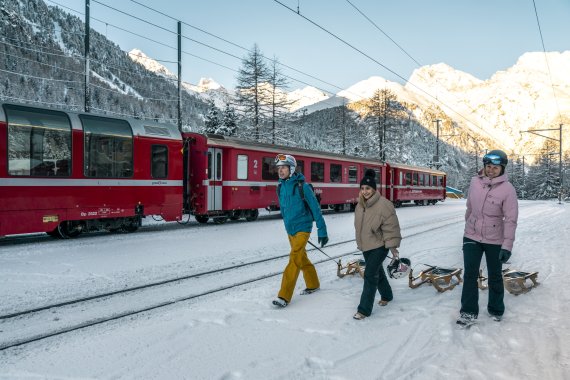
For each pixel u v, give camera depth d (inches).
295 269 213.8
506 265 299.6
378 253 193.8
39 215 417.4
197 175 616.7
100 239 452.4
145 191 514.3
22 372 141.7
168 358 150.6
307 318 191.9
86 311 215.6
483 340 164.1
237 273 305.4
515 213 177.8
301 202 217.9
